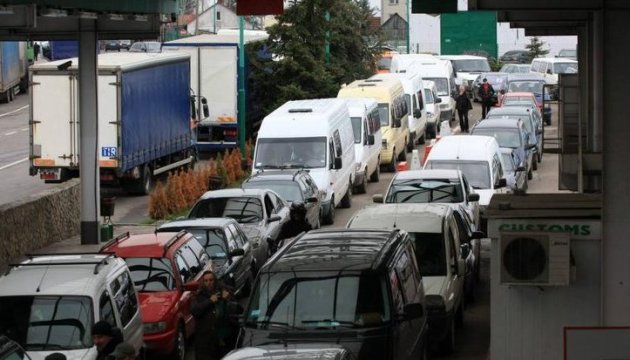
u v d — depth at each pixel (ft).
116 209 133.28
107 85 131.85
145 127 140.87
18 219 100.12
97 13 93.35
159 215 126.62
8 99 255.91
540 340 53.06
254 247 89.20
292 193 106.83
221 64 171.42
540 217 52.26
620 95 53.21
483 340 71.05
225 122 171.83
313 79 186.19
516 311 53.16
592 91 79.25
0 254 94.84
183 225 81.92
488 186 111.04
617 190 52.65
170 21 110.11
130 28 108.78
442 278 68.18
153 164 147.74
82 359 51.21
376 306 52.26
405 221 71.51
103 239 111.24
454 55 292.20
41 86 130.11
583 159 71.56
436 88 218.79
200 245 76.54
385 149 160.66
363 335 51.31
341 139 130.62
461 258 73.87
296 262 54.34
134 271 68.85
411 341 55.57
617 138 53.16
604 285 52.34
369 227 71.05
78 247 107.14
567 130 87.81
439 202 94.94
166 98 149.18
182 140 156.25
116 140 132.36
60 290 54.70
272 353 43.01
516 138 144.15
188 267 71.67
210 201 95.76
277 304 52.95
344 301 52.49
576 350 39.52
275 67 187.21
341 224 121.29
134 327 59.06
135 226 121.08
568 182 83.71
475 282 85.35
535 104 184.75
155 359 67.00
